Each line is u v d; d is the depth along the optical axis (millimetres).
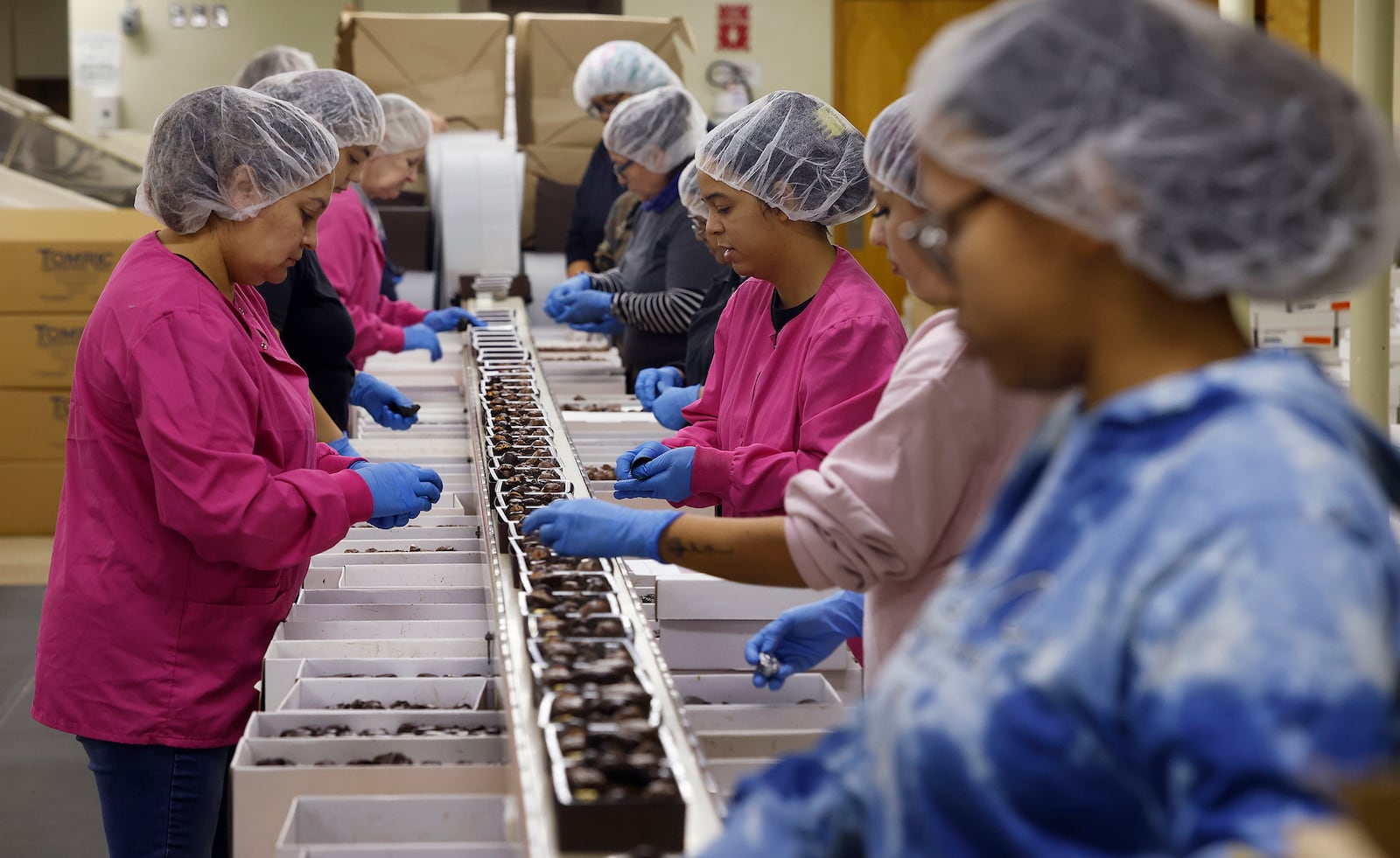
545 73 5941
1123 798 638
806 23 9594
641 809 1098
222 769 1931
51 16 12672
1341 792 531
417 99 5891
